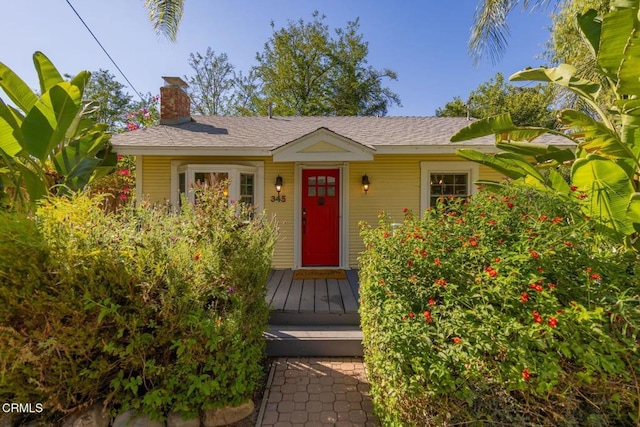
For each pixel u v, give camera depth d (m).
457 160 5.97
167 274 2.27
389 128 7.15
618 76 2.40
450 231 2.29
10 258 1.97
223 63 19.44
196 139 5.87
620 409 1.57
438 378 1.58
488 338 1.57
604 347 1.49
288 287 4.65
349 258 6.02
